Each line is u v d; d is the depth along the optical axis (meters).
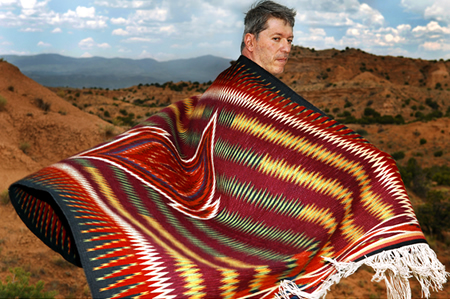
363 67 175.62
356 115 107.12
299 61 171.25
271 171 1.42
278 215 1.35
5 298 7.41
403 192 1.25
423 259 1.09
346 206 1.28
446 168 46.38
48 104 22.30
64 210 1.01
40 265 10.98
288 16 1.59
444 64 182.38
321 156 1.37
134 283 0.93
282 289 1.11
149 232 1.11
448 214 20.48
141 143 1.59
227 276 1.03
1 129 18.39
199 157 1.69
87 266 0.93
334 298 13.15
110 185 1.24
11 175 15.37
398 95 121.25
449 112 109.94
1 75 23.31
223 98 1.68
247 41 1.67
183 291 0.97
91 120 22.73
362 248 1.15
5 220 12.73
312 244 1.23
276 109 1.50
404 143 67.00
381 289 13.95
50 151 18.34
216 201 1.50
